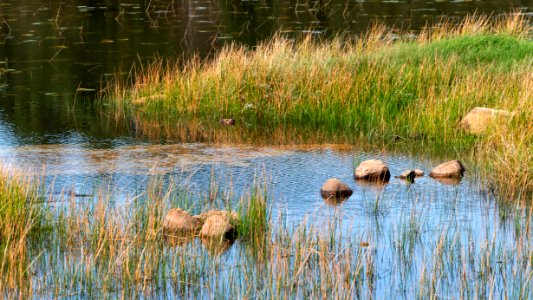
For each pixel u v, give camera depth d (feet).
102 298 66.03
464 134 117.60
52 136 124.88
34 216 81.71
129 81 164.14
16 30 221.46
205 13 249.55
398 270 71.05
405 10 242.17
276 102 135.74
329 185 93.97
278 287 65.21
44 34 215.72
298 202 90.84
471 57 141.79
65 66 178.50
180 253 74.64
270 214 81.05
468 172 102.17
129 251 73.20
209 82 143.64
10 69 175.73
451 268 71.10
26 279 69.62
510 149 97.60
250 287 67.05
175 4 267.59
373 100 130.00
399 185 97.60
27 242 78.33
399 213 86.74
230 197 92.02
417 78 132.77
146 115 139.74
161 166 106.73
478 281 67.77
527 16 218.59
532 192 92.63
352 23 222.69
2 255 74.38
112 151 115.65
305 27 219.00
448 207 88.33
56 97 152.15
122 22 234.38
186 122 134.92
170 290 67.62
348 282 67.46
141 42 204.74
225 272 71.10
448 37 164.96
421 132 120.57
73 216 80.69
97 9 257.55
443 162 107.55
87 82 163.84
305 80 137.90
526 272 68.44
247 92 140.15
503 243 76.43
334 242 75.77
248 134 126.41
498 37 152.66
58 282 68.80
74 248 76.28
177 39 207.72
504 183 95.55
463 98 121.90
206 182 98.94
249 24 227.81
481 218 84.28
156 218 81.76
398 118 124.57
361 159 110.11
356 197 92.84
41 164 107.34
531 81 116.78
